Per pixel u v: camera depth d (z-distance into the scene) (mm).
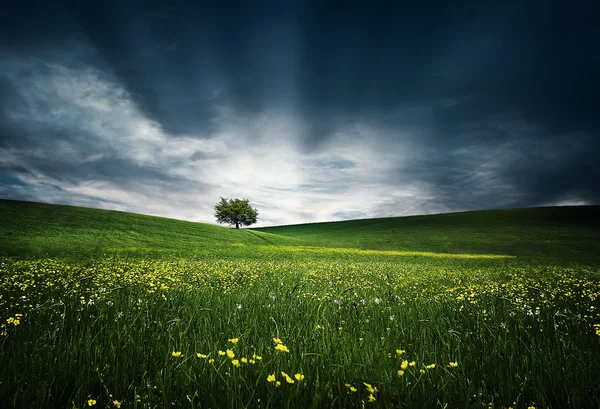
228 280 10859
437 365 2727
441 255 40750
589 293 8344
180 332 3506
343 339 3488
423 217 97188
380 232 79625
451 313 4949
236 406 2135
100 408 2217
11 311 4715
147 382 2367
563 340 3426
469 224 77688
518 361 2998
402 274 15828
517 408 2314
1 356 2785
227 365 2719
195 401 2260
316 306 5340
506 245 55906
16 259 19344
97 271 12914
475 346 3387
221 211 106875
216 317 4324
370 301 6184
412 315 4930
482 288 9375
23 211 49594
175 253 29203
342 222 109875
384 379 2521
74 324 3863
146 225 55250
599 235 59188
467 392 2365
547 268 22500
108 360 2871
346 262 27250
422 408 2195
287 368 2684
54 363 2740
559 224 69875
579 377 2660
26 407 2080
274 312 4754
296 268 18203
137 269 14148
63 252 25188
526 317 4637
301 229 105688
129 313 4414
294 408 2105
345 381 2516
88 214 54781
